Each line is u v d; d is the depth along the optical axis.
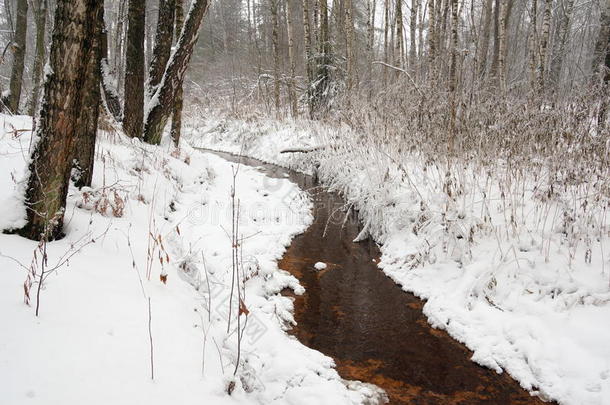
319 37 14.66
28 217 3.42
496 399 3.30
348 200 7.55
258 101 17.45
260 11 26.72
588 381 3.18
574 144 5.42
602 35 8.66
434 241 5.32
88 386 2.08
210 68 26.55
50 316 2.48
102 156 5.57
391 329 4.26
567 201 4.70
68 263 3.14
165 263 4.12
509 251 4.61
